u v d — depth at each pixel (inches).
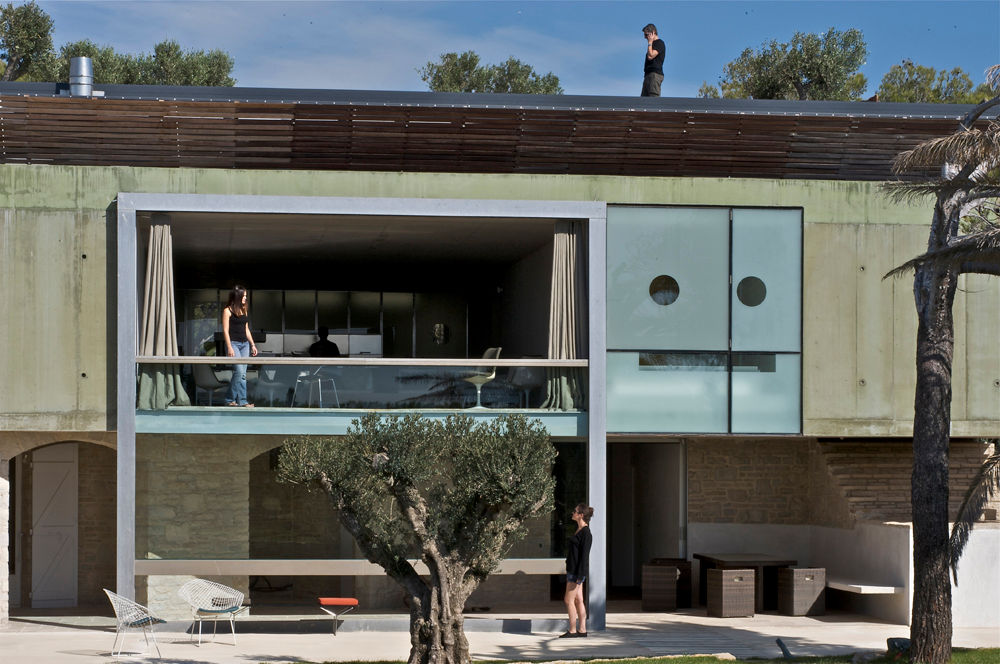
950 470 751.7
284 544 636.1
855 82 1675.7
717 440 790.5
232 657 536.4
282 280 937.5
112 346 622.2
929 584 518.0
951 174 563.8
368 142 693.9
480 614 652.1
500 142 697.6
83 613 715.4
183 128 677.9
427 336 982.4
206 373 625.6
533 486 462.0
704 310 660.7
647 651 567.2
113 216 622.8
